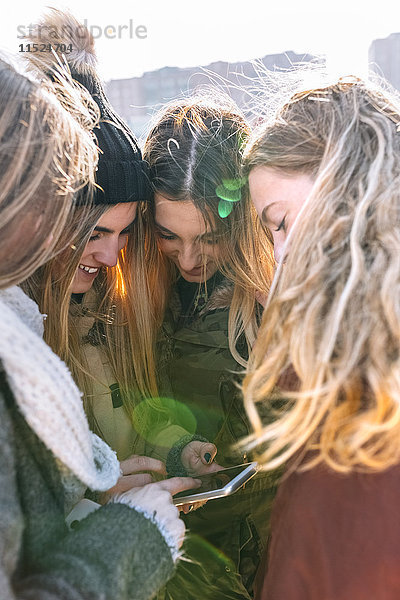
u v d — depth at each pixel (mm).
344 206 864
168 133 1389
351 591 795
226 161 1348
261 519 1394
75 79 1287
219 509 1360
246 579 1377
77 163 903
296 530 854
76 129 904
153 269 1522
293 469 898
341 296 792
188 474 1394
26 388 765
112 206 1263
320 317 812
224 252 1422
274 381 872
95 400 1420
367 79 1020
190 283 1605
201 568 1327
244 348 1479
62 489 855
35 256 825
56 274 1278
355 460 802
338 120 935
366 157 890
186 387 1526
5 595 649
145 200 1339
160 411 1524
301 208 916
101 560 799
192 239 1398
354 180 876
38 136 792
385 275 788
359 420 789
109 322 1438
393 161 875
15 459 771
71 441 826
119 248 1371
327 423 806
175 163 1336
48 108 829
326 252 843
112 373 1453
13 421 782
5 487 700
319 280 827
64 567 760
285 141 962
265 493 1376
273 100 1165
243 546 1380
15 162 764
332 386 786
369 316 783
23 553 770
